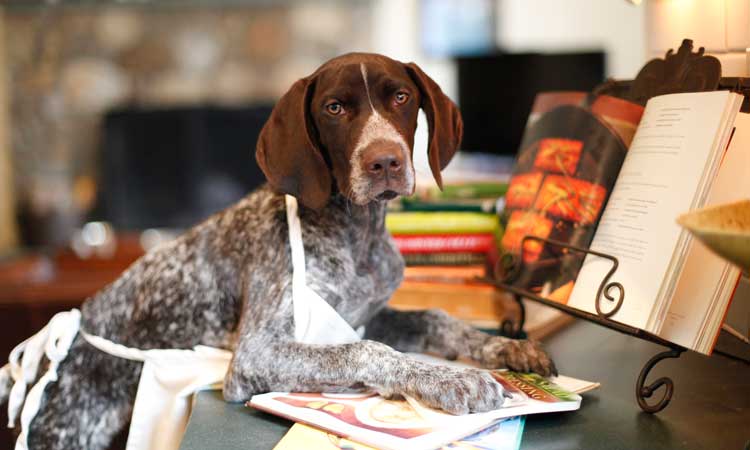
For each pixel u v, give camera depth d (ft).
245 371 5.97
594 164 6.40
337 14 22.04
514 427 5.09
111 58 21.83
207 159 20.06
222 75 22.06
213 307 7.06
